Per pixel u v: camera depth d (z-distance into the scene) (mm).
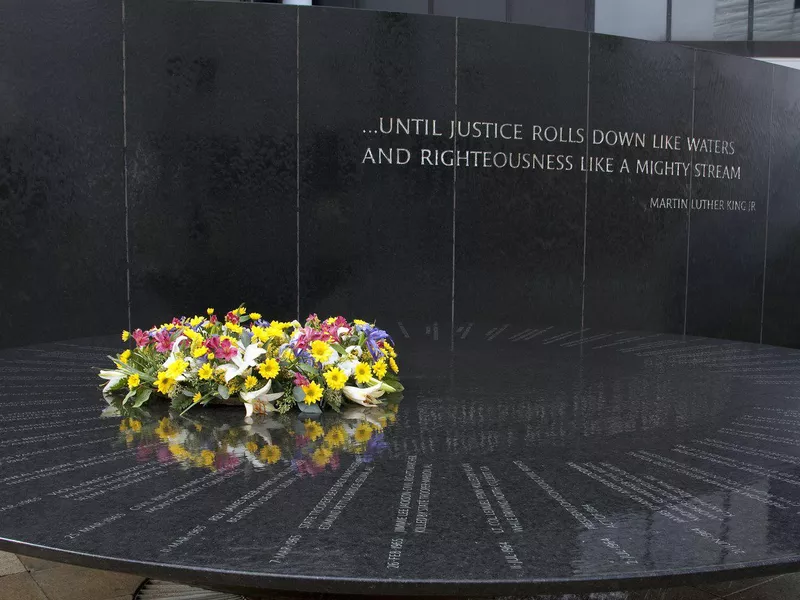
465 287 6949
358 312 6695
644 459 2238
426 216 6805
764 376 3355
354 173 6609
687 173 7793
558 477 2090
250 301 6473
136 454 2258
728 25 10305
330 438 2416
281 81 6422
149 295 6289
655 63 7523
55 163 6031
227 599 2752
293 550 1653
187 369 2744
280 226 6484
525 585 1534
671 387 3137
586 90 7250
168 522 1791
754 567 1609
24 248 6008
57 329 6121
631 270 7570
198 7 6246
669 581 1572
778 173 8461
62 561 1661
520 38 6980
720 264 8109
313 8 6449
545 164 7133
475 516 1831
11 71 5914
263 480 2049
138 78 6164
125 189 6188
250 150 6395
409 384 3178
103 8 6066
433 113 6777
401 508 1872
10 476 2082
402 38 6660
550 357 3809
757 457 2262
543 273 7203
